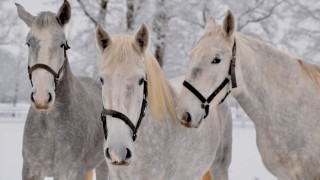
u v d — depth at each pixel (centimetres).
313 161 284
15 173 645
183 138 304
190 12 1207
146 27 254
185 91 275
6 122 1584
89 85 417
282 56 306
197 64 271
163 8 1120
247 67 294
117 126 235
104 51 255
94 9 1133
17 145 955
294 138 289
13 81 2545
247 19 1309
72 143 331
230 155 417
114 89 237
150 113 277
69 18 334
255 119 305
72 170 335
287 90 297
